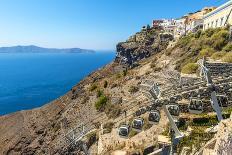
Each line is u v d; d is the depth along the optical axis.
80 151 73.19
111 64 195.25
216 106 39.06
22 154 114.81
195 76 70.31
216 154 35.97
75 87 150.62
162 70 97.56
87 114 105.44
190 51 99.06
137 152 56.50
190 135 46.38
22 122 143.88
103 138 70.88
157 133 58.50
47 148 106.38
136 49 188.12
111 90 107.81
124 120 72.25
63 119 115.00
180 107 56.53
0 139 135.75
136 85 96.69
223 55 77.69
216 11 106.62
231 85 39.16
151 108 43.84
